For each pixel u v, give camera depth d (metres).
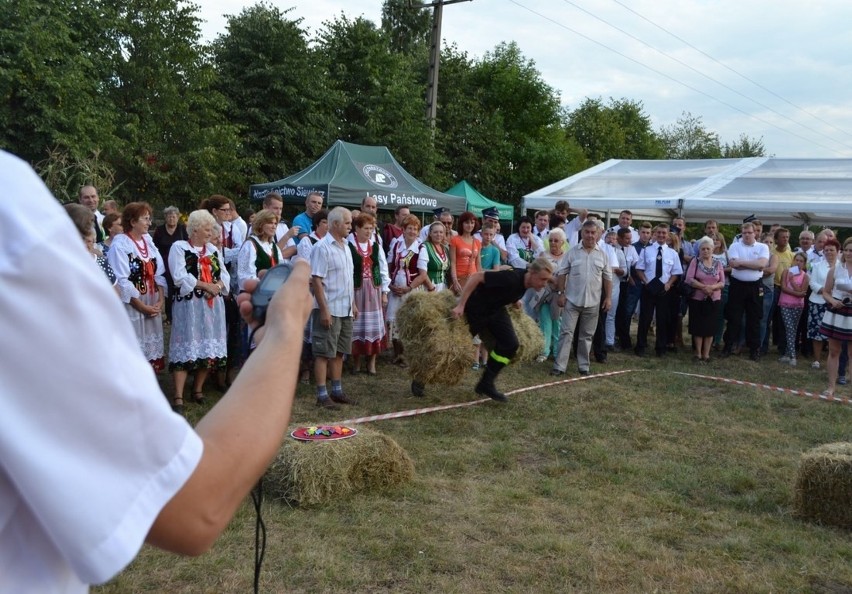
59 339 0.52
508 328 6.76
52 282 0.52
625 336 10.75
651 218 18.38
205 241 5.98
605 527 4.02
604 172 17.39
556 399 7.19
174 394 6.30
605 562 3.56
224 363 6.20
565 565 3.50
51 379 0.52
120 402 0.55
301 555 3.47
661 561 3.61
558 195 15.58
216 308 6.11
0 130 15.23
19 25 15.30
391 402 6.83
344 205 11.88
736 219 18.06
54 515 0.52
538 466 5.11
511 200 29.67
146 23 19.38
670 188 14.84
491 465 5.04
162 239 7.62
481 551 3.63
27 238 0.52
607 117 43.03
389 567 3.43
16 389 0.51
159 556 3.42
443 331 6.60
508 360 6.76
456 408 6.67
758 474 5.13
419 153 23.31
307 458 4.11
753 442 5.95
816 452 4.32
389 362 8.76
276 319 0.83
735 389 8.10
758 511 4.42
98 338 0.54
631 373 8.82
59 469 0.52
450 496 4.39
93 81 17.03
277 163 21.19
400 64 24.83
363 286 7.62
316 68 22.23
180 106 19.33
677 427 6.30
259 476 0.70
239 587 3.19
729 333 10.65
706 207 13.41
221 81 21.33
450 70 28.69
